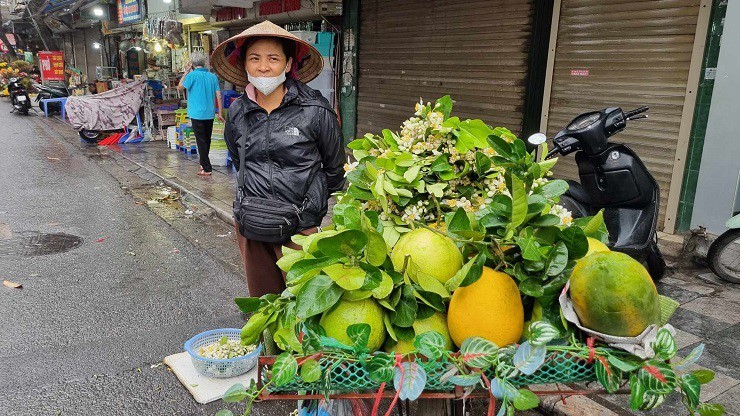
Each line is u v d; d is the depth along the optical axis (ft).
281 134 10.52
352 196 6.12
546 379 4.29
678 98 17.10
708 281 14.62
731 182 15.98
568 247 4.60
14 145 42.16
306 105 10.64
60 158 37.27
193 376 10.96
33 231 21.09
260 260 11.31
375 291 4.42
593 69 19.48
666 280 14.70
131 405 10.19
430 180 5.78
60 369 11.32
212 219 23.31
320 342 4.22
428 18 26.96
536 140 6.23
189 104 29.91
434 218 5.78
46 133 49.60
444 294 4.48
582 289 4.05
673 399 9.56
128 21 67.15
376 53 30.96
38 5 91.91
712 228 16.55
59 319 13.62
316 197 10.84
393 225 5.62
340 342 4.42
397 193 5.58
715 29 15.92
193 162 35.50
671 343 3.90
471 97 25.11
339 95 34.06
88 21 85.10
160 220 23.12
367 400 6.98
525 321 4.78
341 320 4.48
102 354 11.96
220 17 43.32
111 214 23.90
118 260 18.08
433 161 5.73
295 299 4.85
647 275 4.07
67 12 76.64
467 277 4.32
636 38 18.02
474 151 5.84
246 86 11.03
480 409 9.82
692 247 15.49
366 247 4.50
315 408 6.25
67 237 20.45
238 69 11.50
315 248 4.92
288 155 10.57
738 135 15.66
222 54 10.93
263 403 10.41
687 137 16.89
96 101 42.37
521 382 4.29
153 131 45.60
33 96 78.28
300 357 4.20
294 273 4.57
